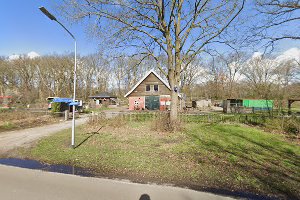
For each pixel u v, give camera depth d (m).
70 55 63.03
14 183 5.80
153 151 9.27
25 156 8.69
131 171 6.84
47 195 5.09
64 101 27.06
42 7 8.09
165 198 4.99
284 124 15.88
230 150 9.53
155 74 35.91
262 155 8.82
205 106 47.16
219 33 13.67
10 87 63.50
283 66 42.72
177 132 13.77
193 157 8.38
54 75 64.31
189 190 5.40
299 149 9.98
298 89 35.41
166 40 14.48
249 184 5.90
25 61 63.81
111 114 19.84
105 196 5.05
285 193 5.41
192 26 14.30
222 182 6.02
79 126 17.44
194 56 14.74
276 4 10.30
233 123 18.22
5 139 12.12
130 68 15.76
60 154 8.80
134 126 16.56
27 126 17.45
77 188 5.48
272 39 10.97
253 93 55.06
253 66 53.34
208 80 60.91
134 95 36.62
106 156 8.48
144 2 13.61
